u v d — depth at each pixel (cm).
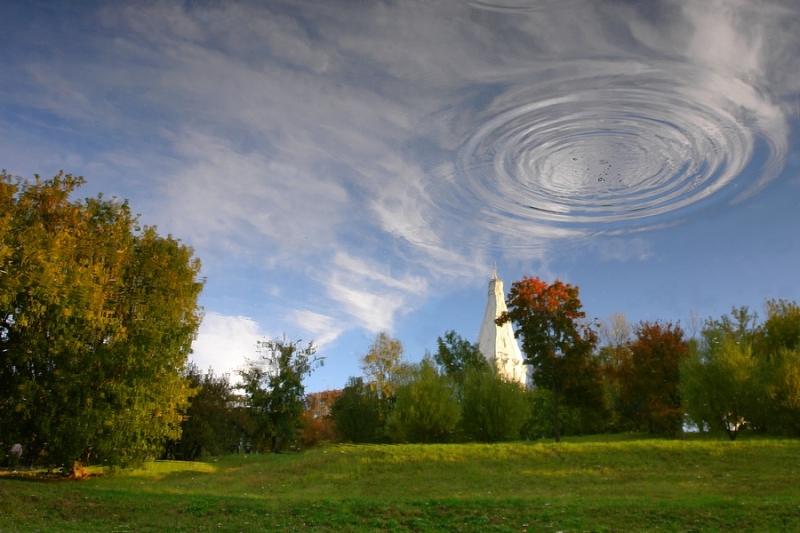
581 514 1552
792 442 2509
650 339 3934
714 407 3117
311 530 1515
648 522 1468
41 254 2148
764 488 1864
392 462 2489
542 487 2028
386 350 5059
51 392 2428
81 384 2450
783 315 3897
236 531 1514
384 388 4928
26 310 2236
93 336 2570
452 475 2280
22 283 2112
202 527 1554
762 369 3209
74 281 2273
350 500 1803
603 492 1900
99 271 2464
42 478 2531
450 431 3394
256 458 3816
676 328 3962
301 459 2694
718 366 3147
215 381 4631
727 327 3859
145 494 1948
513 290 3347
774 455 2322
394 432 3616
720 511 1504
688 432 3909
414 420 3297
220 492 2162
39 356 2389
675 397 3841
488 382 3450
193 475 2820
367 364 5044
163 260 2902
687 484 1980
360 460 2542
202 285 3105
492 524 1519
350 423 4706
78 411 2428
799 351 3206
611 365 4431
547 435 4447
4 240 2152
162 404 2770
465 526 1516
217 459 3825
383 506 1695
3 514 1619
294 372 4822
